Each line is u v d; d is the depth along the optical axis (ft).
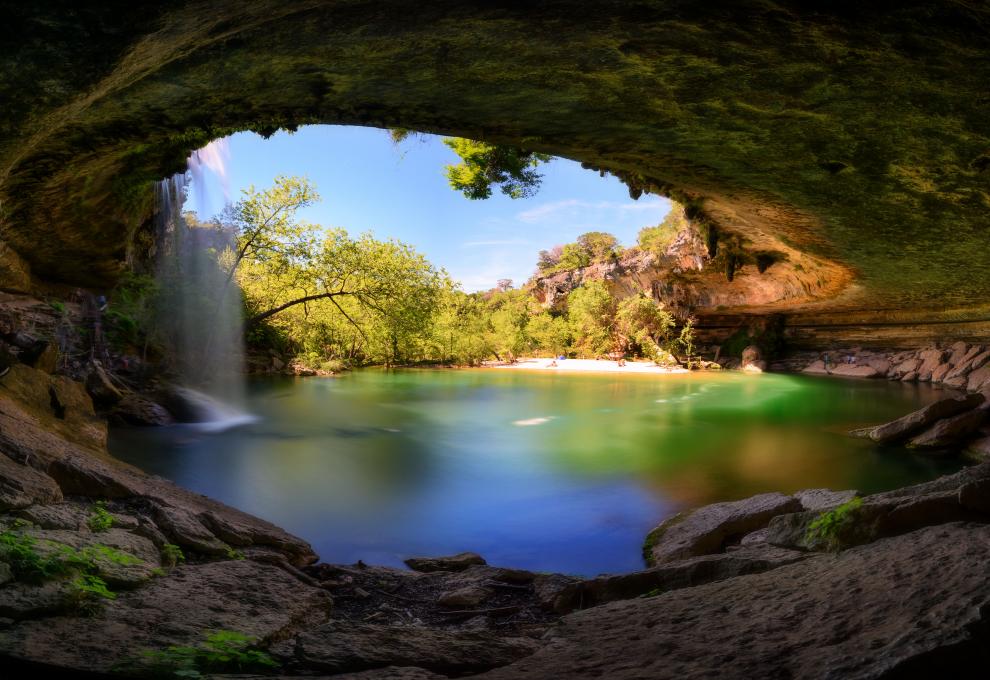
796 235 50.21
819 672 7.15
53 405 29.37
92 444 27.68
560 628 11.05
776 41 16.48
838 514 14.79
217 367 86.79
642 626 10.52
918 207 34.83
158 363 65.51
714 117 23.71
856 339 134.72
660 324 159.43
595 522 29.53
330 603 13.61
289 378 106.01
